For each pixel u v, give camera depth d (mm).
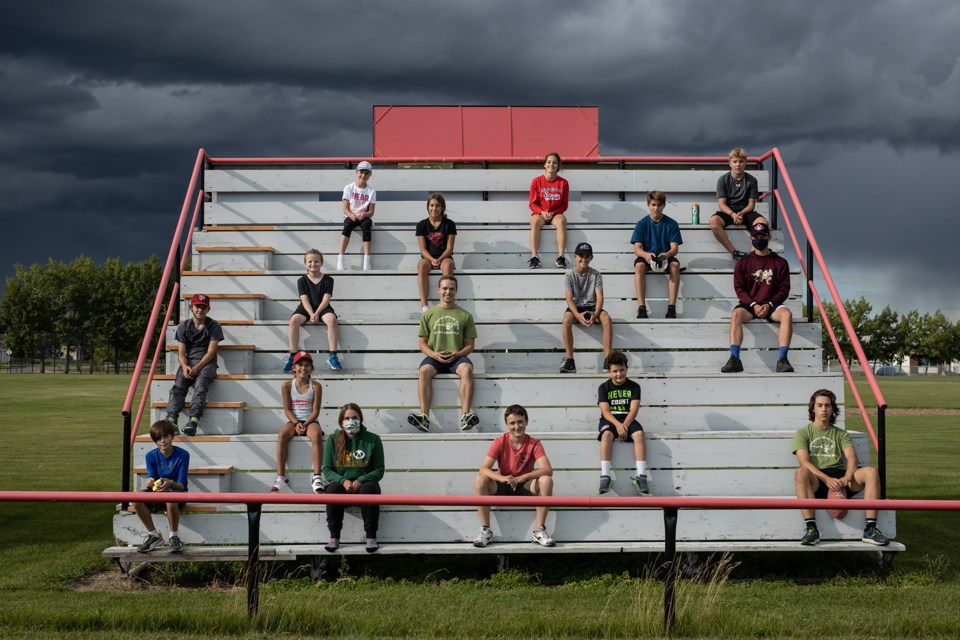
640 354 10305
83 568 8188
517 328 10570
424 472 8867
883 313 91125
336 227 12297
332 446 8414
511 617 6266
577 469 8984
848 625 6133
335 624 6047
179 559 8031
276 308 11055
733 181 12180
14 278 80375
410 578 8141
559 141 14594
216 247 11812
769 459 9039
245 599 6488
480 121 14555
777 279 10312
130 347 80750
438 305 9906
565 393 9602
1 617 6137
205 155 12484
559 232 11898
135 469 8578
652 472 8984
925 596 7230
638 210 12797
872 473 8367
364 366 10281
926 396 39125
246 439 8922
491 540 8453
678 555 8367
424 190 13070
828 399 8695
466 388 9383
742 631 5957
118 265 80250
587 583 7809
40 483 12641
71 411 27750
